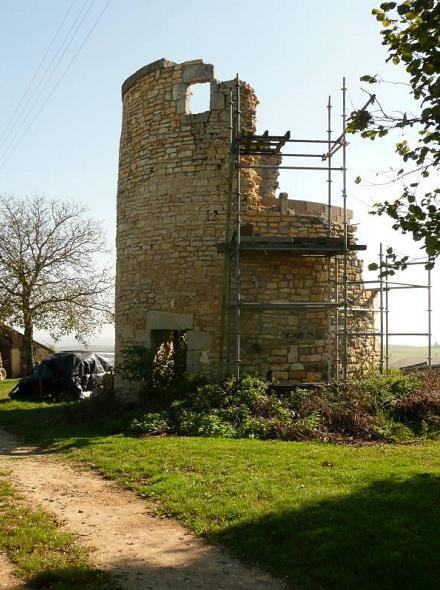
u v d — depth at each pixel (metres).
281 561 4.82
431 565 4.52
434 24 5.17
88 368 19.17
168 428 10.45
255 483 6.66
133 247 13.83
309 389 11.56
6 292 22.89
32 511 6.29
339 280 13.15
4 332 31.22
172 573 4.75
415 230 5.37
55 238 23.25
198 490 6.63
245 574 4.72
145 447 8.98
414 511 5.54
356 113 5.77
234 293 12.31
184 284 12.78
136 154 13.95
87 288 23.72
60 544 5.32
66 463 8.62
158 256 13.20
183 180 13.00
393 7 5.41
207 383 12.12
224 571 4.77
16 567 4.86
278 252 12.12
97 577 4.64
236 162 11.51
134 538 5.52
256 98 13.20
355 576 4.46
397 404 10.63
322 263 12.75
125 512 6.29
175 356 13.23
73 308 23.34
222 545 5.27
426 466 7.29
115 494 6.97
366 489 6.24
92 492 7.07
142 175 13.71
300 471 7.08
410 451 8.38
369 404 10.59
